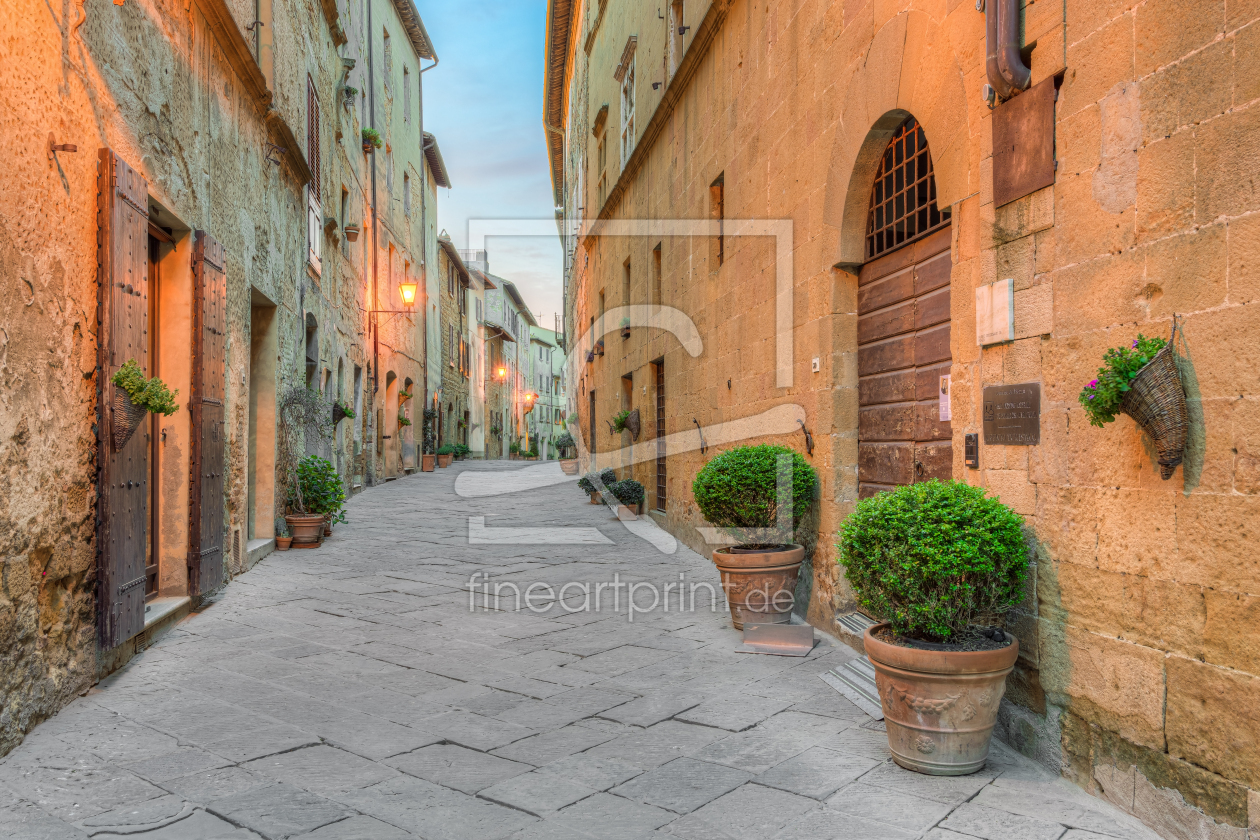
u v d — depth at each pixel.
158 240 5.53
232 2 6.81
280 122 8.07
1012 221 3.45
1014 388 3.43
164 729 3.47
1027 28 3.35
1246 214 2.37
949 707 3.07
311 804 2.80
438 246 26.11
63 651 3.66
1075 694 3.04
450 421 28.58
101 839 2.51
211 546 5.86
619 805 2.85
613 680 4.38
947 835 2.64
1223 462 2.44
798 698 4.09
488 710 3.86
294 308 9.53
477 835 2.61
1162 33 2.68
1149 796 2.69
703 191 8.76
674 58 10.06
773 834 2.64
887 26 4.66
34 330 3.36
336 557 8.25
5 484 3.12
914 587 3.12
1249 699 2.33
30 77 3.34
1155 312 2.71
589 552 8.88
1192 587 2.54
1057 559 3.16
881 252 5.13
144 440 4.52
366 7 16.55
